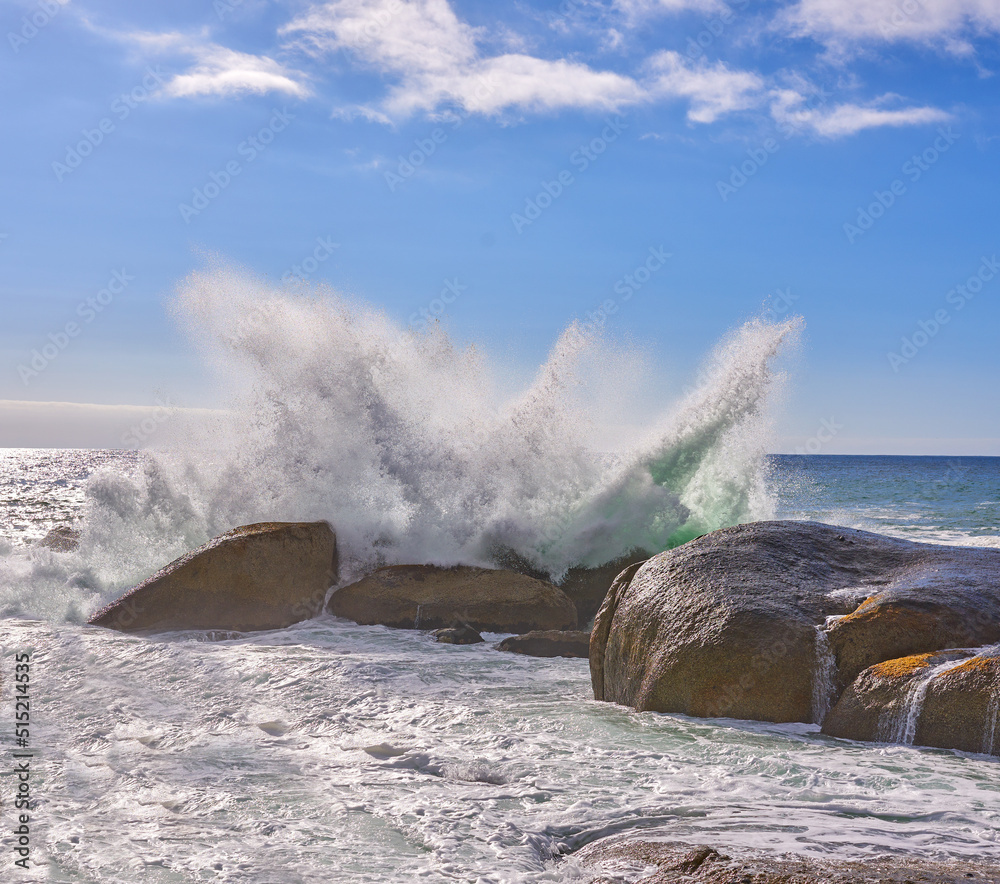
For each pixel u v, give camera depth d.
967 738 4.66
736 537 6.66
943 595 5.63
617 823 3.68
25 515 28.16
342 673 6.55
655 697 5.63
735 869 2.89
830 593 5.98
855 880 2.74
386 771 4.48
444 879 3.11
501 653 7.70
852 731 5.00
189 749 4.88
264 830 3.63
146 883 3.07
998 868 3.00
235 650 7.45
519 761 4.54
